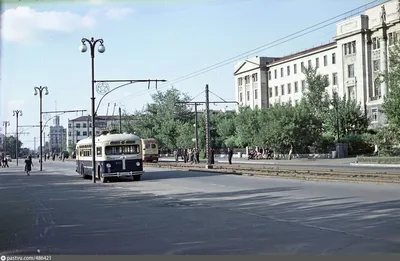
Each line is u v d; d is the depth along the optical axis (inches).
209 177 1267.2
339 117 2559.1
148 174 1528.1
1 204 764.6
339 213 524.1
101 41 1307.8
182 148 3479.3
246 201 684.7
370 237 384.8
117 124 4079.7
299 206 600.4
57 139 7003.0
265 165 1924.2
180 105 4264.3
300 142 2416.3
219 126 3607.3
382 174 1032.2
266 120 2541.8
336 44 3289.9
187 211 594.6
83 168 1470.2
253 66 4306.1
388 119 1648.6
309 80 2903.5
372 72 2962.6
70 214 608.1
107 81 1353.3
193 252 349.4
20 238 437.7
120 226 491.8
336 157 2340.1
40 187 1137.4
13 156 6333.7
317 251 339.0
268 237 399.2
